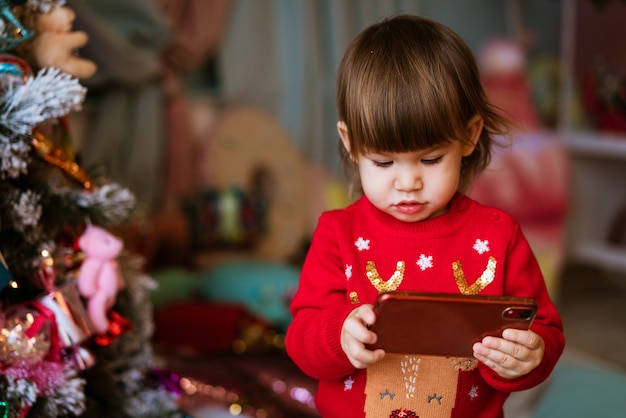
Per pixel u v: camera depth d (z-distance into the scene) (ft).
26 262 3.55
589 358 7.29
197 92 9.23
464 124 2.80
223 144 9.11
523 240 3.05
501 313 2.57
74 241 3.88
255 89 9.43
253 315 6.83
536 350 2.67
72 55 3.75
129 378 4.23
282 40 9.53
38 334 3.35
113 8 7.87
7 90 3.36
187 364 5.88
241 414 5.25
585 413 4.75
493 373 2.82
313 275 3.08
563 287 9.59
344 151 3.43
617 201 10.40
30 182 3.68
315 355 2.83
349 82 2.83
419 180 2.77
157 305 7.00
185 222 8.34
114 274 3.78
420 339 2.63
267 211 9.28
